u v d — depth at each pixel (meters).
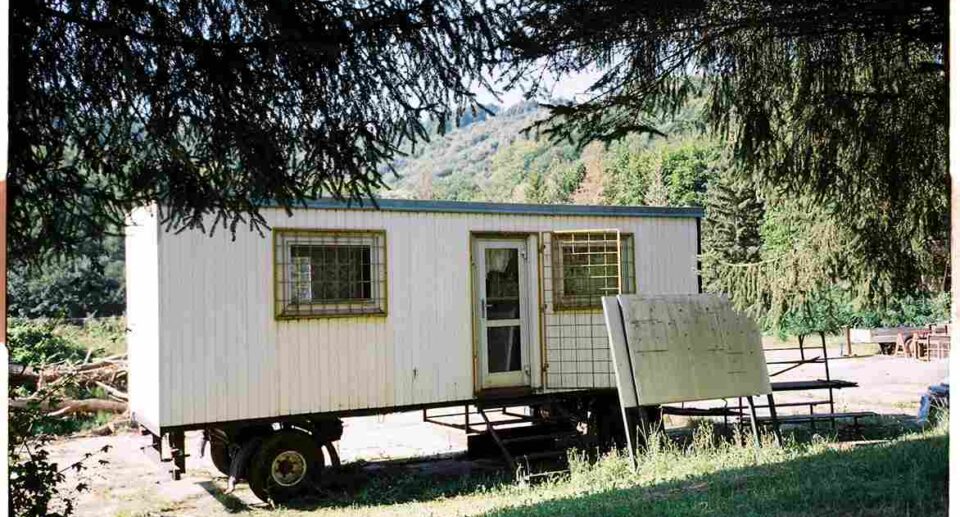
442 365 9.32
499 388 9.62
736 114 6.22
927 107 6.23
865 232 7.66
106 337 19.22
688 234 10.71
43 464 5.66
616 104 5.34
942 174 6.51
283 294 8.59
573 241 9.96
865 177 6.89
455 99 4.50
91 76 4.06
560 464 9.95
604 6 4.78
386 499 8.52
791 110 6.29
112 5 3.98
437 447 11.77
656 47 5.27
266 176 4.43
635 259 10.26
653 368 9.04
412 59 4.38
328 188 4.69
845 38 5.93
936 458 5.95
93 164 4.27
